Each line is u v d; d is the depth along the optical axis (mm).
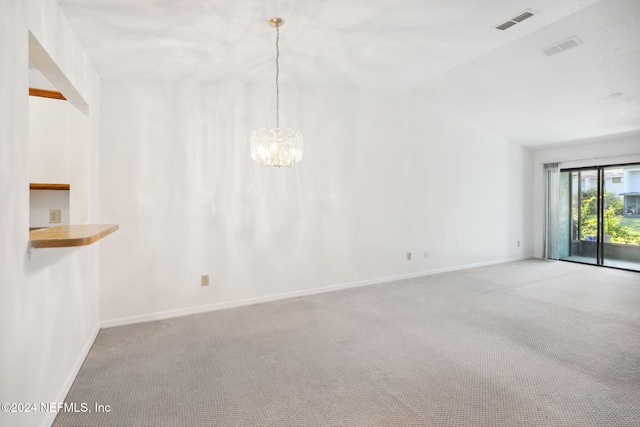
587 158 6441
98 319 3371
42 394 1849
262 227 4258
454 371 2549
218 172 3977
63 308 2223
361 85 4801
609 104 4723
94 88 3234
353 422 1970
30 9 1759
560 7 2900
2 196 1420
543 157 7137
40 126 2949
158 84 3680
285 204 4406
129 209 3555
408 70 4227
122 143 3523
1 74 1426
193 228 3854
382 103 5152
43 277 1873
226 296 4051
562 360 2709
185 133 3805
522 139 6648
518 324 3477
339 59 3762
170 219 3738
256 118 4191
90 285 3006
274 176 4324
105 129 3457
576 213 6832
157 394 2256
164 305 3725
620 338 3123
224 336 3221
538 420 1976
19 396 1564
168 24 2689
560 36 3480
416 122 5488
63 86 2578
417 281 5270
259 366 2637
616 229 6277
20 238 1579
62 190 3152
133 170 3568
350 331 3322
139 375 2502
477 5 2797
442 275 5652
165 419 1998
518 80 4500
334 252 4797
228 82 4020
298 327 3434
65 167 3029
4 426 1419
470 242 6246
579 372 2520
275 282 4363
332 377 2471
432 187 5711
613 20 3180
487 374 2502
